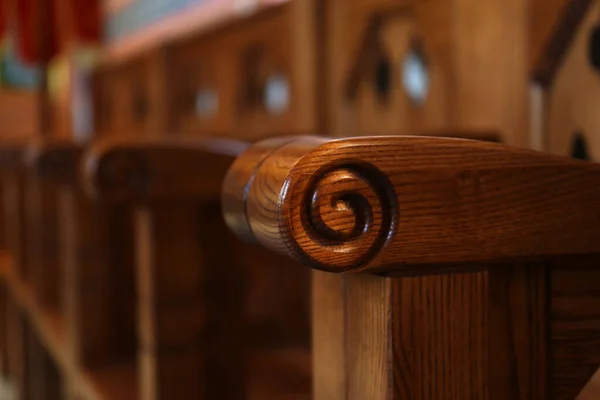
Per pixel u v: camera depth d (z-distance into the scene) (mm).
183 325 1049
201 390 1065
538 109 1035
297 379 1351
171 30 4004
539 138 1035
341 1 1525
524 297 564
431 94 1288
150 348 1045
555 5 1020
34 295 2357
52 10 3850
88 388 1500
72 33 3752
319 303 606
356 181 501
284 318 1554
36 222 2279
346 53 1509
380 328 530
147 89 2748
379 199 508
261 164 550
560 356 576
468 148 526
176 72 2531
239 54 2045
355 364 559
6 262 2928
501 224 533
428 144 517
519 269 563
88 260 1651
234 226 579
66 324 2023
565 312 574
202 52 2322
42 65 3943
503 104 1087
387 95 1448
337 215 499
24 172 2162
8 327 3158
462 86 1183
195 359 1058
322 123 1605
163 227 1027
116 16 4910
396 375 523
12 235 2898
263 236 527
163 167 960
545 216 541
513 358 565
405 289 523
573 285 574
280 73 1871
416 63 1351
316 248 496
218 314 1075
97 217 1657
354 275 557
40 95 3969
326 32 1594
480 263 535
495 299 560
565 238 545
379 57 1464
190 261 1046
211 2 3521
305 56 1631
